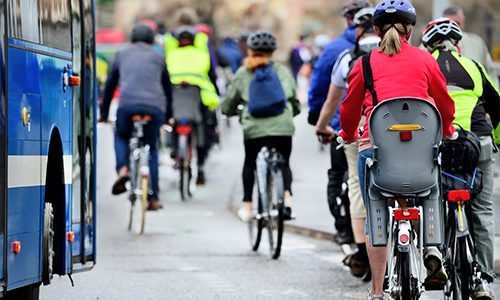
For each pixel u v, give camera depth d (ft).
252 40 83.76
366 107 50.78
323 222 98.37
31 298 54.65
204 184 137.59
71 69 56.80
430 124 47.52
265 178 82.43
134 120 98.22
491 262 56.59
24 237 48.32
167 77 103.45
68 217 56.49
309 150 183.62
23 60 48.08
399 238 47.83
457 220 52.49
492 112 57.36
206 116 136.26
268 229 82.17
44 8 51.70
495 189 110.63
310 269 76.64
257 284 70.33
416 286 48.26
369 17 67.10
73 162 57.26
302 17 552.00
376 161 48.03
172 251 85.66
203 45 125.70
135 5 533.96
